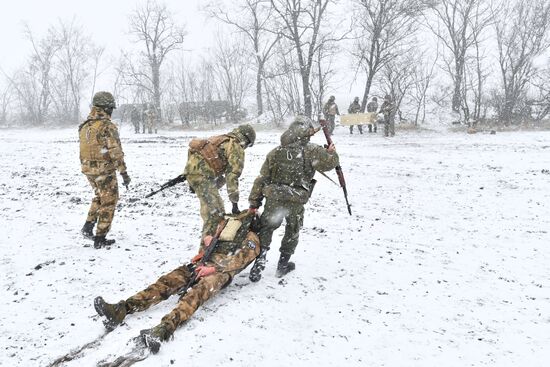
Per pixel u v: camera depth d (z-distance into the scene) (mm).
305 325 4297
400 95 30172
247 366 3645
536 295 5031
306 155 5133
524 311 4684
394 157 14820
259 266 5117
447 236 6980
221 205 5348
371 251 6289
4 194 9383
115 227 7137
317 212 8250
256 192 5258
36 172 12195
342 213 8195
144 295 4309
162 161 14156
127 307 4195
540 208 8469
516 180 10672
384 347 4000
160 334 3791
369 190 10016
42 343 3943
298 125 5129
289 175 5121
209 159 5305
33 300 4668
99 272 5336
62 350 3840
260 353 3814
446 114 30391
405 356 3879
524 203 8820
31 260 5672
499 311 4676
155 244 6355
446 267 5781
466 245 6594
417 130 26469
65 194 9414
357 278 5387
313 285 5141
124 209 8320
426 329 4312
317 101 29844
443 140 20516
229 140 5391
